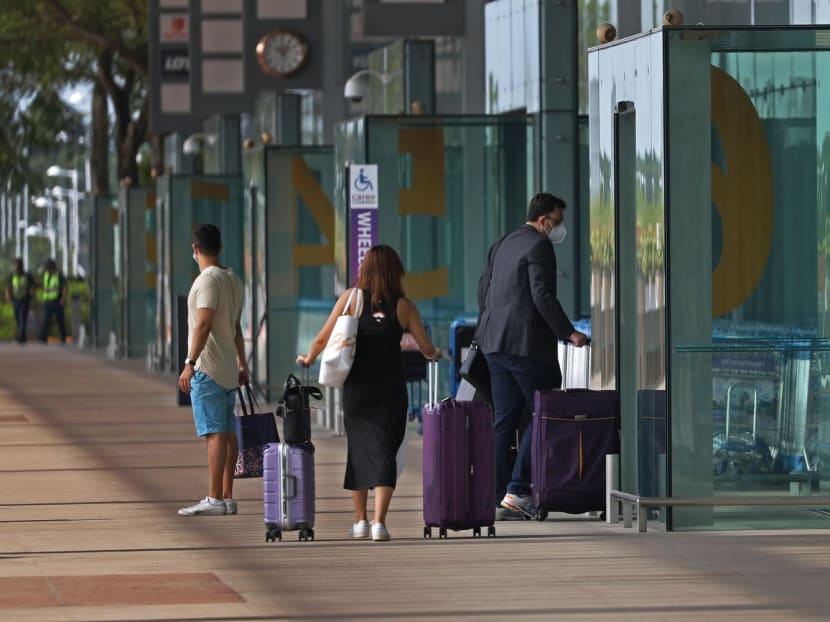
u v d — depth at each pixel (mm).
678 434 25125
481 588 20453
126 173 101562
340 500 29141
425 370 41312
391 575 21438
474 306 41719
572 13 40531
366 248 40375
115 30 95188
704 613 18875
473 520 24438
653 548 23484
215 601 19750
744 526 25547
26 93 106125
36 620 18641
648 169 25250
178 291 64500
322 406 44875
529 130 41281
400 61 50438
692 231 24969
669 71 24781
